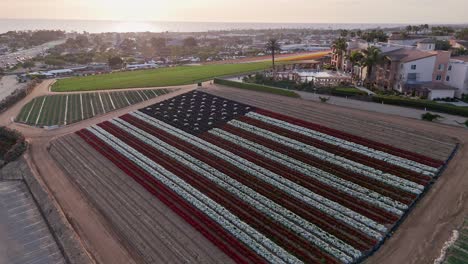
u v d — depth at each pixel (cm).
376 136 5434
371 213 3681
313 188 4259
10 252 3706
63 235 3834
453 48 10850
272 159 5116
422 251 3056
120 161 5503
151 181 4791
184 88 9944
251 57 17775
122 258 3391
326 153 5103
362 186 4191
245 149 5541
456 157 4541
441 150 4762
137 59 19962
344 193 4094
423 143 5028
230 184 4566
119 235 3747
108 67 16962
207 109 7644
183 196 4350
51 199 4584
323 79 9381
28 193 4994
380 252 3128
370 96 7006
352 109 6756
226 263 3170
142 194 4488
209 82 10500
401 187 4047
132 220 3972
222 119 6944
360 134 5572
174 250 3409
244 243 3434
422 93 7212
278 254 3238
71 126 7475
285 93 8169
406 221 3491
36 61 19338
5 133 6925
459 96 7125
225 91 9044
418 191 3919
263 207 3975
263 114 6944
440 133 5262
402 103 6512
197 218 3897
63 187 4931
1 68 16862
